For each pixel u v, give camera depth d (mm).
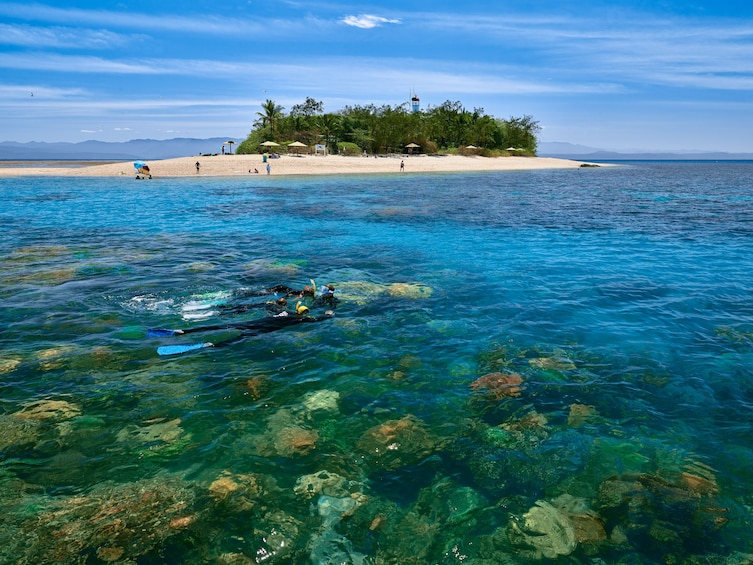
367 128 103938
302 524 4477
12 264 14055
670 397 6836
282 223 22906
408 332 9234
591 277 13250
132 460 5348
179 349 8305
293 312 10094
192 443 5684
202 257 15453
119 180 49531
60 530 4293
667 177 70000
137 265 14180
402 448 5660
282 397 6781
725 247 17375
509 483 5078
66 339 8695
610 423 6191
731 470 5277
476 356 8188
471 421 6230
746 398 6805
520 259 15555
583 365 7852
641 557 4137
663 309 10562
